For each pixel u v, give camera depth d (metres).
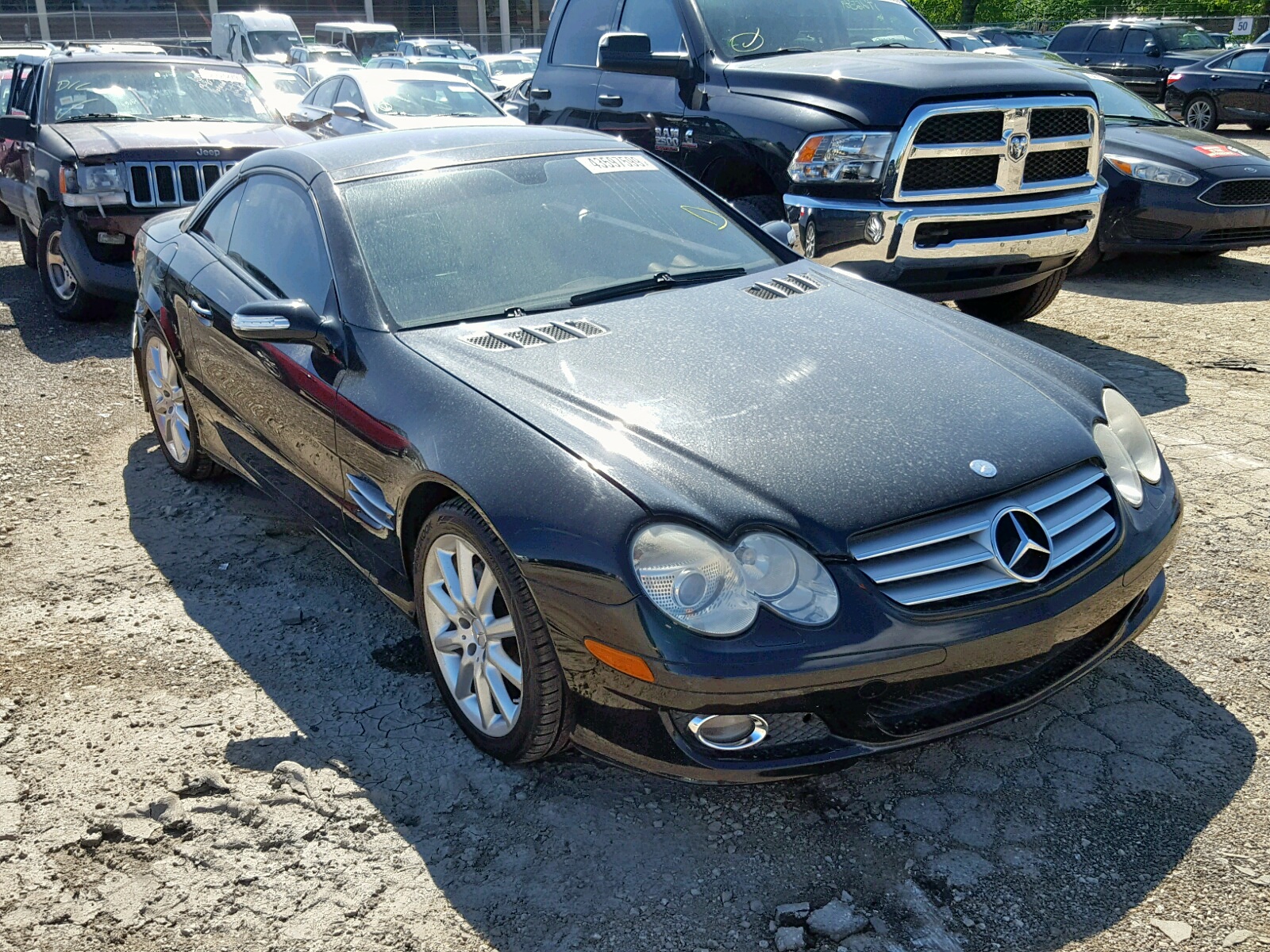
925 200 5.43
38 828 2.66
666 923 2.33
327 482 3.47
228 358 3.96
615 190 3.96
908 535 2.47
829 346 3.12
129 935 2.34
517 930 2.33
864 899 2.38
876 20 6.98
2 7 40.75
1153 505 2.90
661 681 2.36
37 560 4.10
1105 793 2.67
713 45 6.38
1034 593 2.52
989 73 5.54
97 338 7.18
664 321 3.26
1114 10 35.25
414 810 2.71
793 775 2.43
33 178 7.66
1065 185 5.76
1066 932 2.27
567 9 7.63
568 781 2.81
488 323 3.27
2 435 5.41
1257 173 7.91
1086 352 6.29
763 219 6.02
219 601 3.79
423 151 3.93
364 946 2.30
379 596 3.82
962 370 3.03
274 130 8.05
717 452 2.58
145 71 8.46
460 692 2.96
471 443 2.77
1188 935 2.24
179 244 4.54
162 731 3.04
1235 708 2.99
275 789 2.78
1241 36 26.03
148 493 4.73
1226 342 6.41
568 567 2.46
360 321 3.31
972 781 2.75
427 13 46.12
